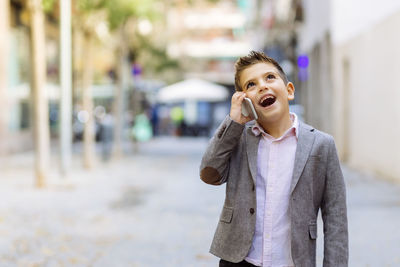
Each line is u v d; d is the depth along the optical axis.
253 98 2.81
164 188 12.45
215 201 10.61
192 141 33.44
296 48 28.27
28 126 22.45
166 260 6.35
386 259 6.21
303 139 2.82
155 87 36.84
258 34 45.75
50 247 6.96
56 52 25.38
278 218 2.79
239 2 53.84
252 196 2.81
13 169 15.91
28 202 10.29
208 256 6.50
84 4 13.99
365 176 13.60
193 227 8.20
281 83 2.83
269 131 2.89
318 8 21.09
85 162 16.23
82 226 8.25
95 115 29.86
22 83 21.66
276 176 2.81
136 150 23.17
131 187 12.55
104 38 19.44
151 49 23.92
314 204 2.83
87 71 16.16
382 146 13.51
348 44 16.84
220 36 57.84
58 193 11.43
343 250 2.81
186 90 35.91
